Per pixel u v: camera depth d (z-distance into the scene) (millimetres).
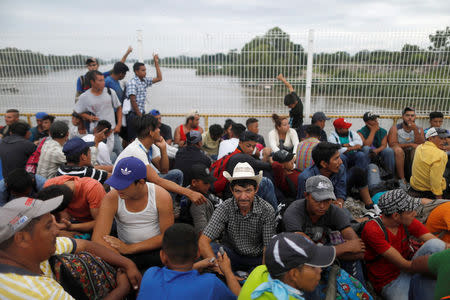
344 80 6574
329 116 6699
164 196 2584
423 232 2566
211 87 6750
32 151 4102
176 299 1643
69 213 2842
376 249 2543
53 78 6945
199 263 2266
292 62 6523
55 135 3652
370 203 4348
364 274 2828
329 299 2039
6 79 6996
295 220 2521
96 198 2762
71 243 2076
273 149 5387
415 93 6535
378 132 5496
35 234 1502
